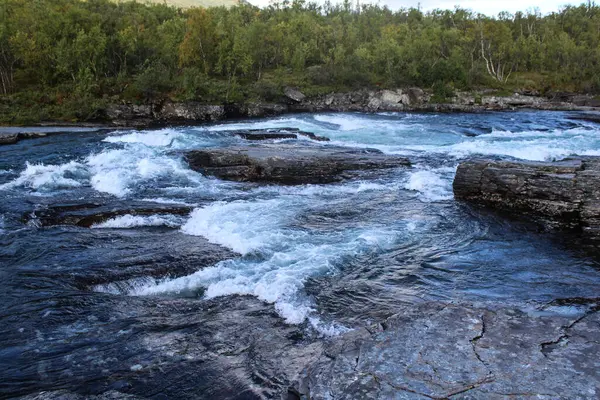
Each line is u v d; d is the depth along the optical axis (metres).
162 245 13.38
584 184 15.20
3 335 8.58
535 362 6.05
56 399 6.57
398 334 7.04
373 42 106.88
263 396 6.71
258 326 8.85
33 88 63.00
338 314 9.30
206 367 7.49
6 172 23.61
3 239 14.00
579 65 96.69
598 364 5.96
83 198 18.48
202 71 78.88
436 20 132.50
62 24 71.81
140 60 73.75
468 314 7.64
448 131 40.31
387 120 52.34
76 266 11.87
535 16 129.75
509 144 30.83
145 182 21.00
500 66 102.88
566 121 50.72
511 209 16.77
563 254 12.84
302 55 86.75
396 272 11.53
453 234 14.45
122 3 120.31
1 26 60.72
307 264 11.73
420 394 5.52
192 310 9.56
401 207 17.28
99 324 9.00
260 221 15.41
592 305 9.23
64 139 36.75
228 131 35.34
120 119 57.69
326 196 19.02
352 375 6.06
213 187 20.58
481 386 5.59
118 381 7.14
